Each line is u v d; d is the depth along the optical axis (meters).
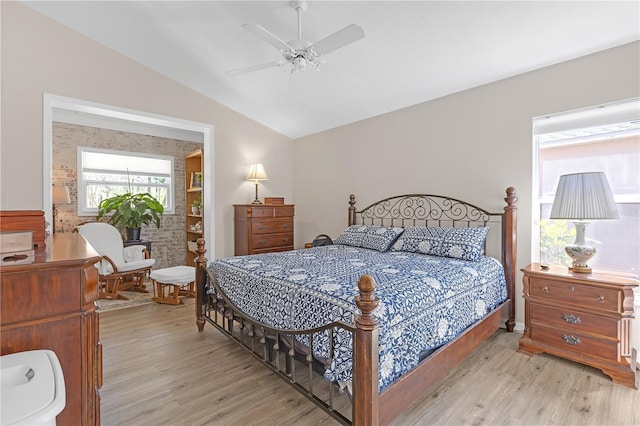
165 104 3.79
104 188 5.05
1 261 1.08
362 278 1.38
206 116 4.17
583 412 1.77
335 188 4.62
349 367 1.49
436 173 3.48
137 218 4.76
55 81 3.07
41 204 3.01
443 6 2.19
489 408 1.80
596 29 2.22
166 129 5.56
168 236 5.63
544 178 2.85
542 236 2.86
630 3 1.97
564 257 2.75
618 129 2.47
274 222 4.53
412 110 3.71
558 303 2.32
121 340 2.75
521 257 2.89
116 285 4.03
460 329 2.12
